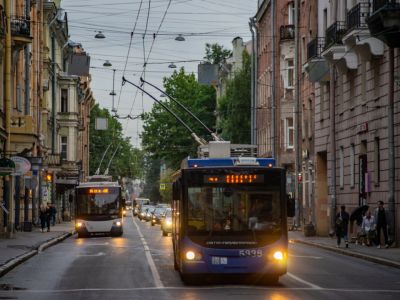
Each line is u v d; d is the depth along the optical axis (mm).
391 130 46281
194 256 26047
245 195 26438
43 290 25250
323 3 65562
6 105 56281
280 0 88312
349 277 29906
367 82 53281
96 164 162750
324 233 65875
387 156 48875
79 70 126125
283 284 26812
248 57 105875
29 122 57406
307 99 73562
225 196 26406
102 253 43094
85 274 30625
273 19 85688
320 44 61812
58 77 111688
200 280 27078
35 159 59344
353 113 56906
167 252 43875
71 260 37969
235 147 39094
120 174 167000
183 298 22625
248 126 103562
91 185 66125
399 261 36312
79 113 125375
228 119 104500
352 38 51438
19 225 68375
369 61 52438
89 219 65438
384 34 43094
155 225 102438
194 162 27422
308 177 72812
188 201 26422
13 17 60000
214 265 25984
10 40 56906
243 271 26031
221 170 26562
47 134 96812
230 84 105562
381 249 45250
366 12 49812
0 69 55812
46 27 90750
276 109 90000
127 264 35281
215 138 54500
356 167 55938
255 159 27266
